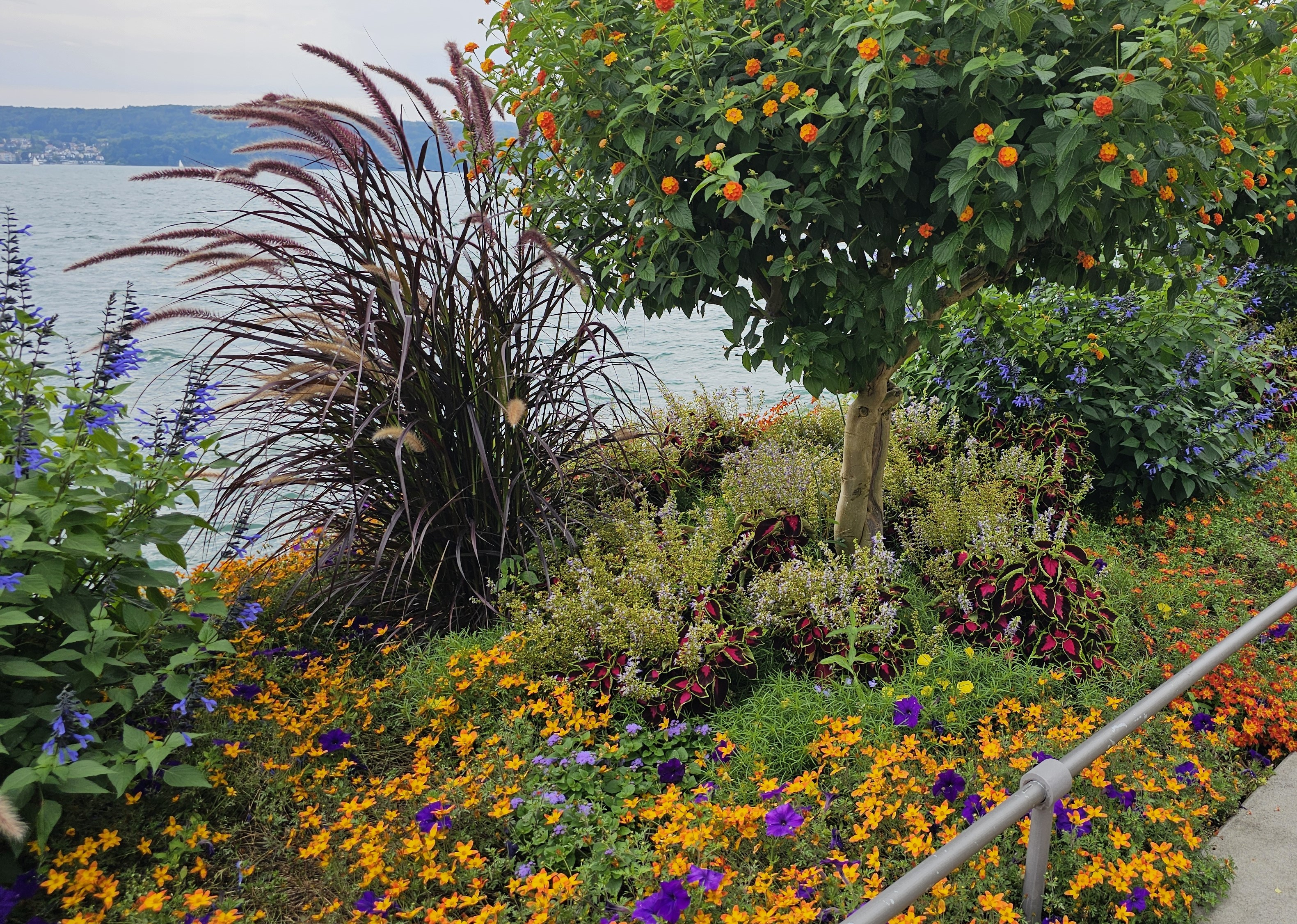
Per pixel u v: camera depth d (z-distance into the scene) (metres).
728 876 2.07
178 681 2.39
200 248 3.03
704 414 5.41
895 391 3.73
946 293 3.33
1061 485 4.24
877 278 2.99
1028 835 2.20
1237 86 2.71
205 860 2.31
